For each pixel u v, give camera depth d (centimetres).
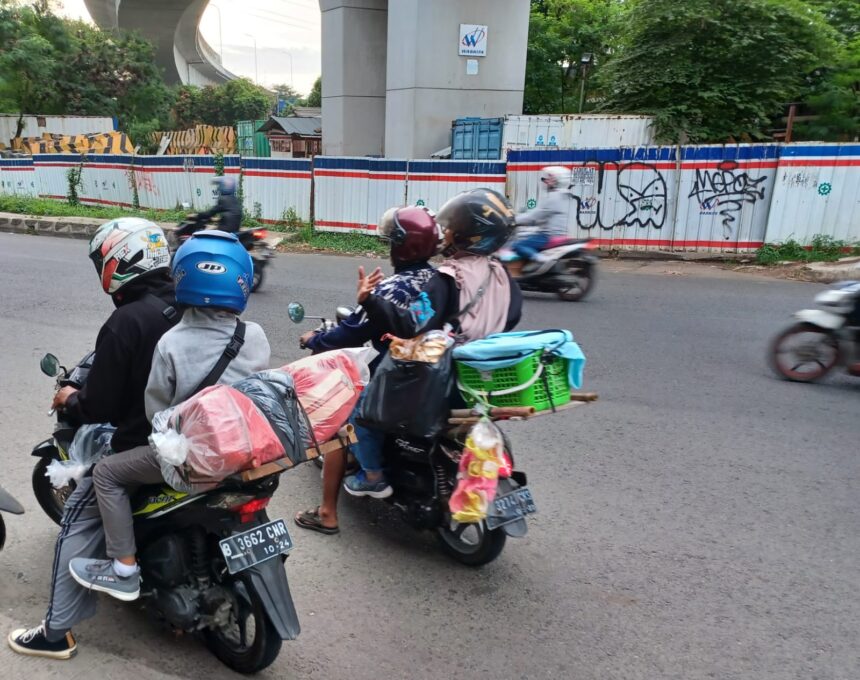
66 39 3953
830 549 360
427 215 329
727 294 970
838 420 529
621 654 284
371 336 341
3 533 320
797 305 898
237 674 267
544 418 525
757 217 1211
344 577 334
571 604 316
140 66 4209
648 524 382
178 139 3894
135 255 262
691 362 662
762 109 1491
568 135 1603
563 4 2564
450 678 269
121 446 264
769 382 612
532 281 919
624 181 1257
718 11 1487
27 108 3744
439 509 336
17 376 583
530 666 276
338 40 2136
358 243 1409
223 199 855
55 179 2091
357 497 415
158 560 262
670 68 1524
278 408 242
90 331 725
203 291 242
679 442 485
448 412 312
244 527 253
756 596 322
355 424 337
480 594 322
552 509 396
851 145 1141
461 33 1825
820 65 1528
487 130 1666
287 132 2869
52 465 276
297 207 1516
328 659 277
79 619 259
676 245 1259
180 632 282
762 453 470
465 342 319
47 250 1303
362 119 2189
